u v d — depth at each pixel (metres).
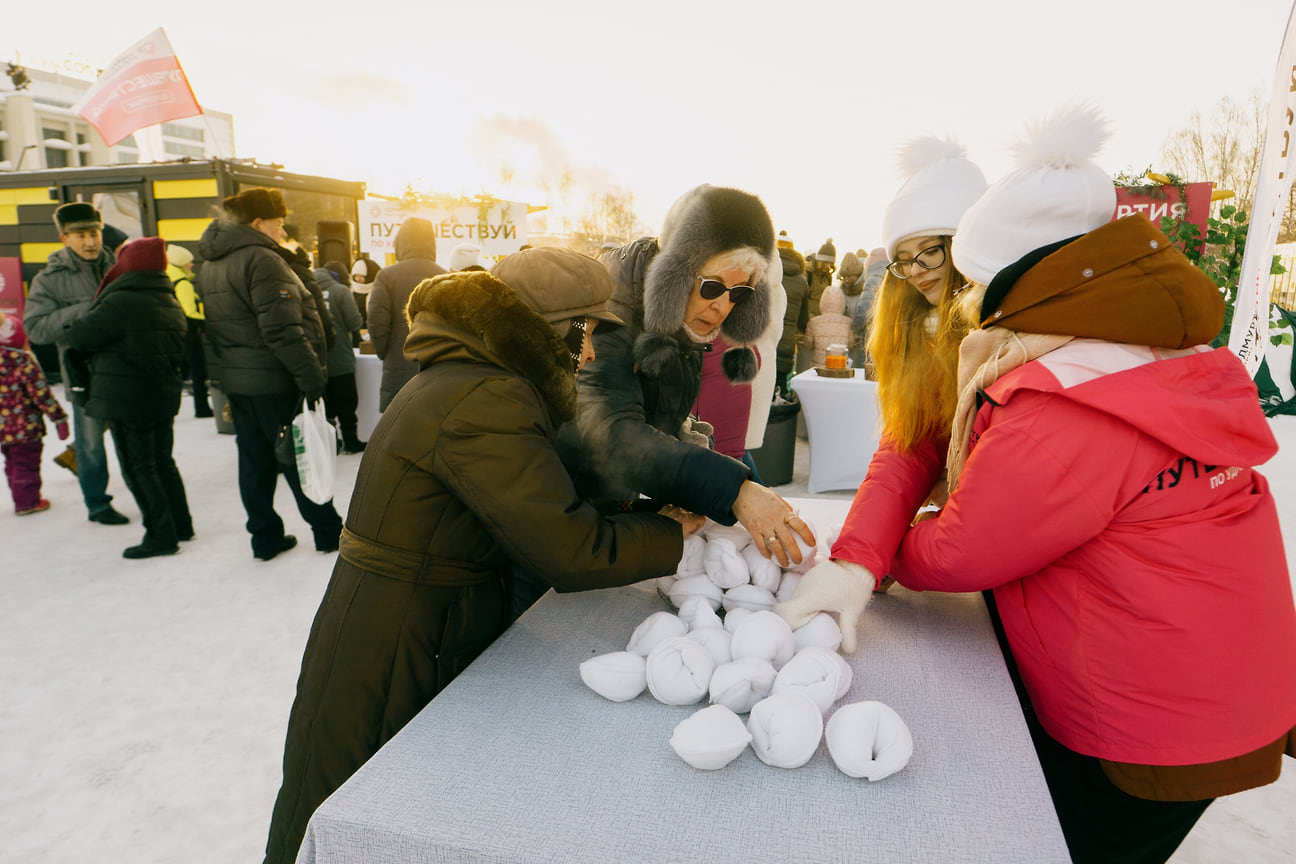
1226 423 0.92
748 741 0.84
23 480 4.19
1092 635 1.01
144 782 2.01
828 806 0.79
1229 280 4.08
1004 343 1.04
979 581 1.06
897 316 1.42
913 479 1.31
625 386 1.33
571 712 0.96
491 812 0.77
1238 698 0.95
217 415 6.29
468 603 1.15
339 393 5.55
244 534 3.93
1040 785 0.83
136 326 3.27
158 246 3.33
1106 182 1.03
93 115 5.88
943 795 0.81
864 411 4.51
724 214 1.25
